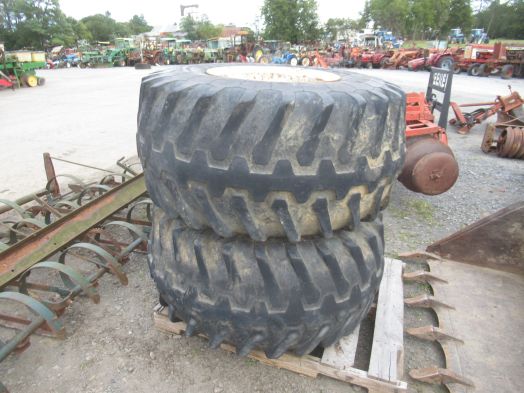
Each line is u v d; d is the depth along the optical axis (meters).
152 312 2.74
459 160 6.57
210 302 1.90
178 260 1.98
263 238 1.77
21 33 53.75
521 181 5.55
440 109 5.95
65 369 2.29
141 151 1.92
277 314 1.84
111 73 21.47
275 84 1.68
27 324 2.36
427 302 2.77
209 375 2.25
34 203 4.51
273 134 1.55
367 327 2.59
